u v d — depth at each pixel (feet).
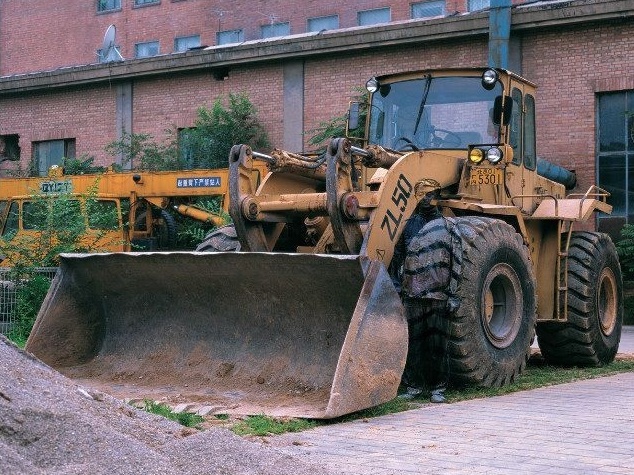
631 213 57.88
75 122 78.43
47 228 39.63
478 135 29.73
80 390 16.99
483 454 18.13
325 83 67.26
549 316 31.76
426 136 30.17
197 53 71.15
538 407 23.85
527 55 60.29
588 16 57.52
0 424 13.97
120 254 26.07
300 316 24.59
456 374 25.71
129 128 75.61
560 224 31.83
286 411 21.97
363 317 22.13
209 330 26.07
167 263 25.59
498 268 26.86
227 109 70.79
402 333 22.84
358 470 16.71
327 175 24.98
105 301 27.78
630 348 41.55
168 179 54.34
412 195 26.48
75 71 77.00
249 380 24.63
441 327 25.30
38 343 27.35
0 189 57.06
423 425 21.24
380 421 21.76
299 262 23.29
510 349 27.12
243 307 25.46
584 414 22.77
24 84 79.71
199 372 25.52
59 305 27.76
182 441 15.57
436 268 25.18
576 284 32.45
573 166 59.00
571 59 59.11
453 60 62.69
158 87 74.43
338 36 65.36
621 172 58.23
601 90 58.18
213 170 53.47
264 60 68.85
